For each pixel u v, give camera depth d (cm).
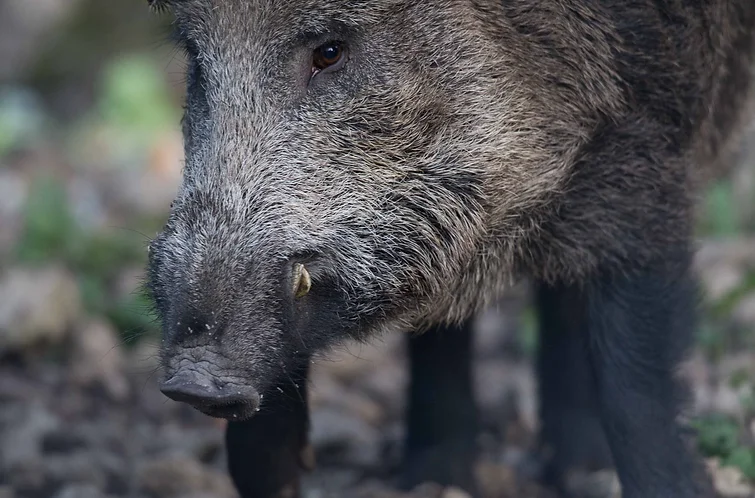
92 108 3394
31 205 2038
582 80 1003
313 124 932
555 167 1012
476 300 1045
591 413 1255
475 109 982
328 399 1465
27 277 1689
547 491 1248
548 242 1032
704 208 1584
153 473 1205
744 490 1033
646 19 1005
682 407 1009
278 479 1018
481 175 992
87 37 3531
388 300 977
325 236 928
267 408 966
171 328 864
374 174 953
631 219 1010
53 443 1326
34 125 3141
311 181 927
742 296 1345
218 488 1206
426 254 983
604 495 1184
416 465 1219
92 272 1897
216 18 936
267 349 881
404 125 957
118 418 1444
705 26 1059
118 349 1633
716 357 1283
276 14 923
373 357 1680
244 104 926
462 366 1216
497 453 1336
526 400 1441
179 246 888
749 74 1221
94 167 2819
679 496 988
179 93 3153
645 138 1012
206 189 907
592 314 1024
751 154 1695
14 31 3597
